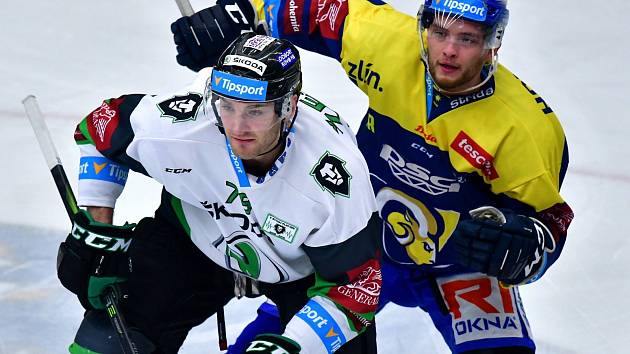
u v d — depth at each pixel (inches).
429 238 418.3
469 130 384.8
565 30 709.3
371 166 418.3
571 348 475.8
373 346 382.0
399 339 472.1
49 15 688.4
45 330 464.1
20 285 488.4
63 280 386.0
